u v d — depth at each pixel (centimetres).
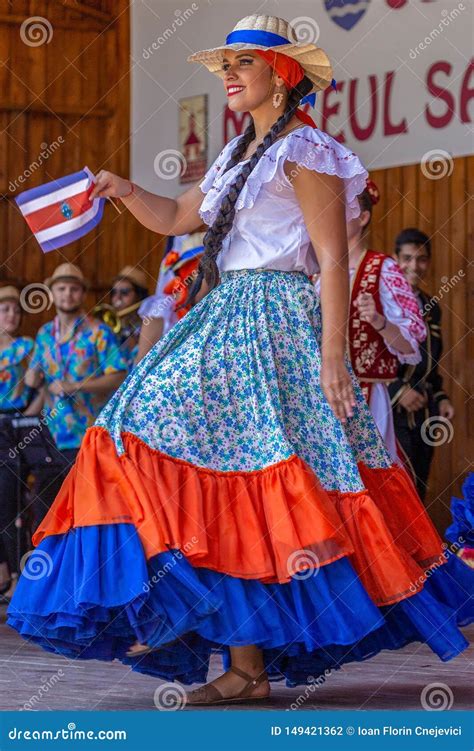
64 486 330
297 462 338
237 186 360
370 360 531
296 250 364
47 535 326
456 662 447
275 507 335
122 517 320
